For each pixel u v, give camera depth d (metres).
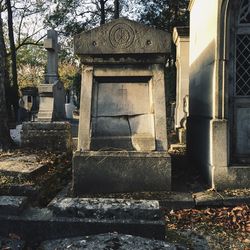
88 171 4.69
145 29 4.68
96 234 3.23
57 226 3.28
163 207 4.27
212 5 5.04
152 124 4.83
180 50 10.59
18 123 18.38
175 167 6.26
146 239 3.00
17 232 3.32
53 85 9.88
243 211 4.06
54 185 5.27
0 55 7.40
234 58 4.84
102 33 4.71
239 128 4.88
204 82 5.53
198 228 3.78
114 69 4.84
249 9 4.82
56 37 11.17
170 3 22.92
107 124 4.89
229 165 4.70
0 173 4.85
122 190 4.66
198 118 5.98
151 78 4.85
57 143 7.93
